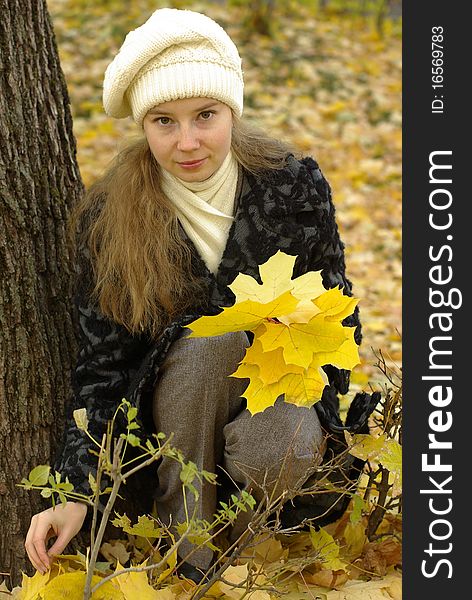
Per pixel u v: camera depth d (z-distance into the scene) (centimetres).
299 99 614
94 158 498
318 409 187
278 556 191
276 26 735
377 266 423
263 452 178
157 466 197
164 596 163
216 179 186
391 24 808
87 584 152
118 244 185
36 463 198
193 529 162
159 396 181
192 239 188
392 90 655
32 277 199
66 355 206
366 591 182
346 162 542
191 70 174
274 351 162
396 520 211
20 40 203
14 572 194
